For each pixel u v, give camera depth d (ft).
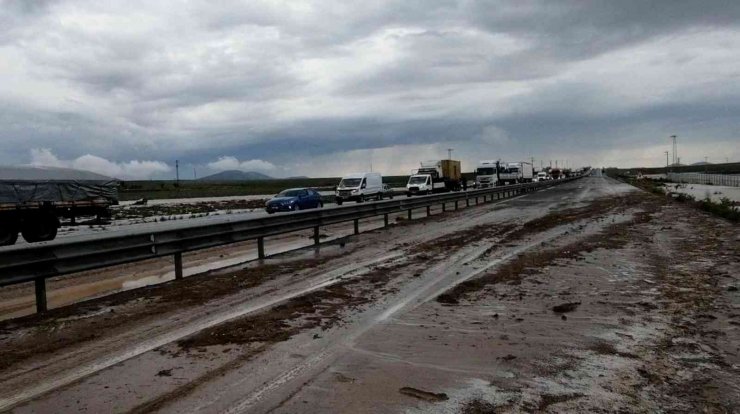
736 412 13.05
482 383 14.93
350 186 129.49
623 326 20.57
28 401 13.94
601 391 14.33
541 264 34.50
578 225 59.00
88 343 18.97
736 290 25.86
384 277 31.01
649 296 25.32
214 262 40.50
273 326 20.84
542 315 22.40
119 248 28.58
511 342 18.74
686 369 15.93
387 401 13.70
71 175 74.43
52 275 24.98
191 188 322.14
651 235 48.62
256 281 30.14
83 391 14.55
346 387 14.66
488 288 27.76
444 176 170.19
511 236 50.14
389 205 64.34
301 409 13.24
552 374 15.60
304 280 30.35
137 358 17.25
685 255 36.88
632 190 155.43
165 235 31.50
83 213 73.15
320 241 50.72
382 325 21.03
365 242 47.96
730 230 49.47
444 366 16.33
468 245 44.39
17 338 19.70
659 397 13.94
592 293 26.22
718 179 222.69
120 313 23.18
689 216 66.08
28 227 64.34
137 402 13.78
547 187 200.13
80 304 25.04
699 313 22.06
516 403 13.58
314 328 20.61
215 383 15.01
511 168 221.46
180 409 13.30
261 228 40.27
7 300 28.71
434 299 25.45
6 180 63.10
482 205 102.32
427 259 37.45
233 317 22.26
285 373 15.75
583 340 18.88
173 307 24.16
